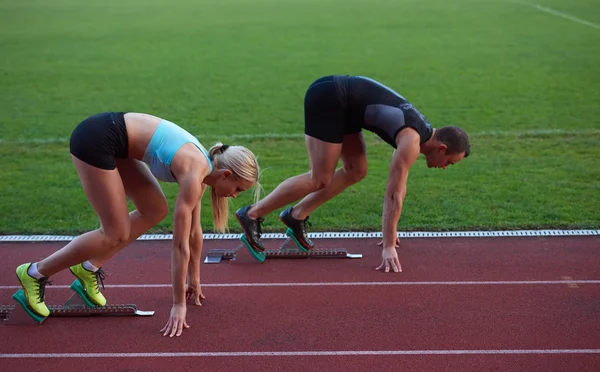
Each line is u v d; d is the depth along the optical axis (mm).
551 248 5137
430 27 17219
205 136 8602
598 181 6641
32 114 9711
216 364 3629
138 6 22281
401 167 4453
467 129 8703
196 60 13703
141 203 4055
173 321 3922
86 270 4090
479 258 4977
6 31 17062
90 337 3912
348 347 3781
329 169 4637
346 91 4488
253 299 4383
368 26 17609
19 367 3607
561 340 3824
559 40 14883
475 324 4016
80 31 17188
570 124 8797
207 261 4961
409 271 4773
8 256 5086
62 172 7148
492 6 20703
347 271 4801
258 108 10078
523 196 6266
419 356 3682
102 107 10148
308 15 19891
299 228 4992
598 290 4438
